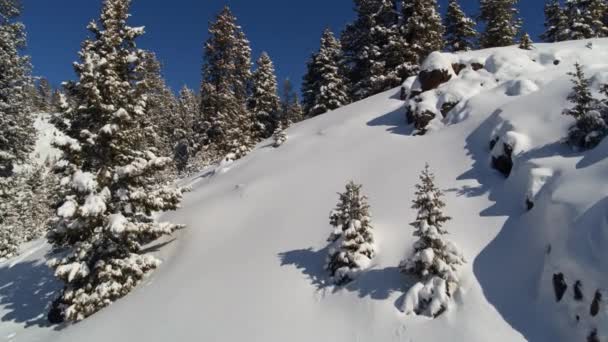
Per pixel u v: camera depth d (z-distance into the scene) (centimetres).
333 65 4759
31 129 2930
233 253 1447
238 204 1859
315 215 1539
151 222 1628
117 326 1233
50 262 1454
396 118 2392
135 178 1566
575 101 1231
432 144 1830
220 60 4722
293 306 1096
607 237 757
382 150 1989
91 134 1477
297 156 2352
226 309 1152
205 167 3675
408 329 902
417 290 955
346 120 2688
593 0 4041
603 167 936
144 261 1496
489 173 1437
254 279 1255
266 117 4666
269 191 1903
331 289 1113
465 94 2047
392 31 4231
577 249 808
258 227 1588
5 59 2600
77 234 1480
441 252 969
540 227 996
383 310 970
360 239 1152
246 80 5066
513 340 799
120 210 1522
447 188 1439
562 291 812
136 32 1723
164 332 1130
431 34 3881
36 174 5500
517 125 1462
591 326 725
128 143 1570
